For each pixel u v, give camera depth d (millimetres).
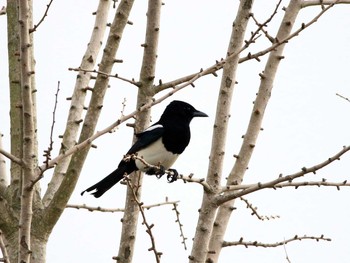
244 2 11383
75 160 11508
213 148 10930
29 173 8570
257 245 11039
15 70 12141
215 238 11008
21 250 8602
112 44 12109
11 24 12445
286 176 10117
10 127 11961
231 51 11273
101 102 11883
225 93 11133
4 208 11453
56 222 11531
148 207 12203
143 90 12367
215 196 10609
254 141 11367
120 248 11680
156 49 12453
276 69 11648
